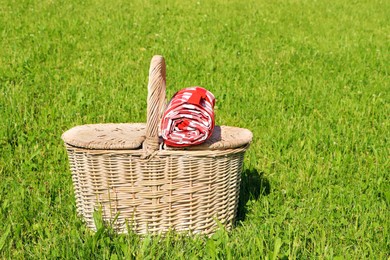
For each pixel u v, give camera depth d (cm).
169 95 310
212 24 522
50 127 260
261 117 284
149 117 178
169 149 182
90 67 356
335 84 346
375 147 254
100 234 179
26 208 198
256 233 188
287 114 288
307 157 243
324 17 593
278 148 249
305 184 221
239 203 209
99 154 182
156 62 178
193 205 187
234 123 275
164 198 185
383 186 219
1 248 178
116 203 186
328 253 180
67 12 540
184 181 184
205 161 183
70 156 188
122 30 475
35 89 307
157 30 486
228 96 307
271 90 322
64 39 429
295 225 195
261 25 531
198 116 181
